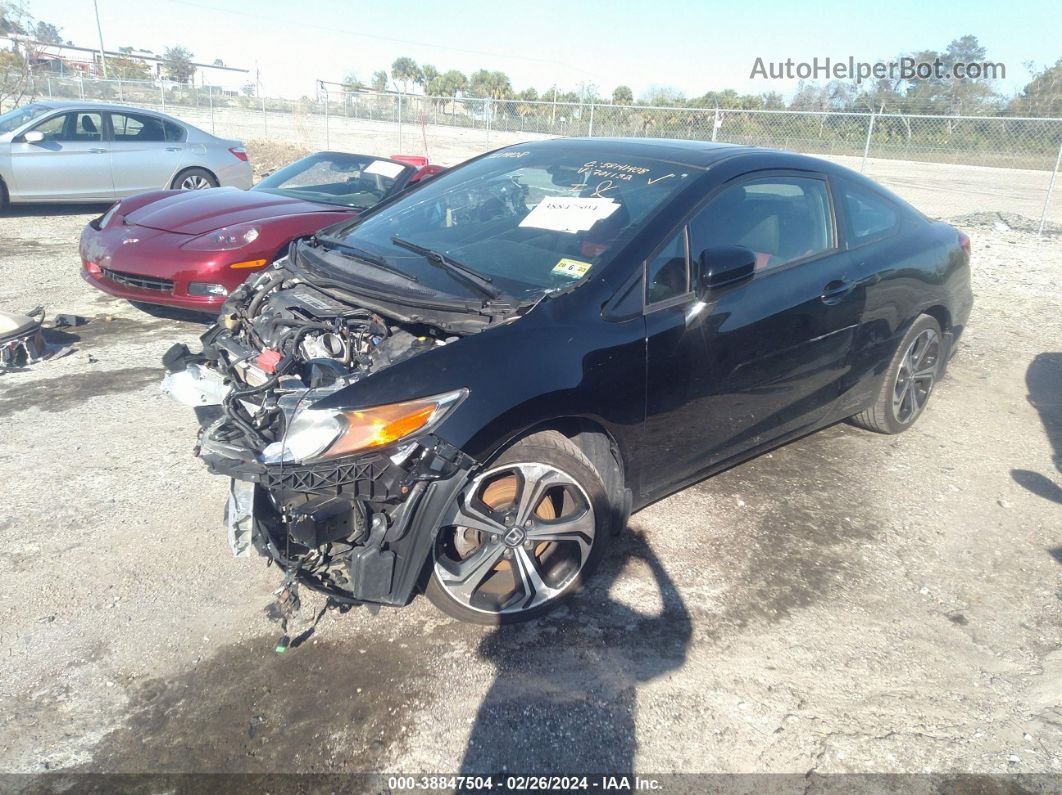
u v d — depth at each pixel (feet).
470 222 11.68
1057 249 35.53
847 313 12.55
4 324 17.49
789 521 12.28
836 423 15.52
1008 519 12.62
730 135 60.39
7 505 11.89
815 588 10.68
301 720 8.19
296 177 23.94
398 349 9.18
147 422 14.97
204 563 10.68
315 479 8.01
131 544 11.05
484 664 9.02
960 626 10.05
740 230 11.33
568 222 10.91
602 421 9.53
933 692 8.94
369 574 8.49
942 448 15.06
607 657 9.22
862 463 14.33
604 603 10.16
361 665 8.95
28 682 8.60
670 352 10.07
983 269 30.55
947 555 11.58
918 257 14.08
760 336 11.16
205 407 9.46
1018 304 25.45
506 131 68.03
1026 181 67.51
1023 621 10.19
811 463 14.24
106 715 8.21
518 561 9.42
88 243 19.81
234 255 18.42
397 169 23.53
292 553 8.94
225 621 9.59
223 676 8.74
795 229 12.26
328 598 9.66
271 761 7.73
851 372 13.28
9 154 33.32
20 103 74.95
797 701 8.72
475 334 8.90
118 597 9.96
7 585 10.11
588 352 9.25
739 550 11.44
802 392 12.44
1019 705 8.79
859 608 10.32
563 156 12.75
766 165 12.09
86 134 35.14
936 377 15.88
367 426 8.07
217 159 38.55
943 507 12.91
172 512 11.87
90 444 13.97
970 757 8.09
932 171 72.74
